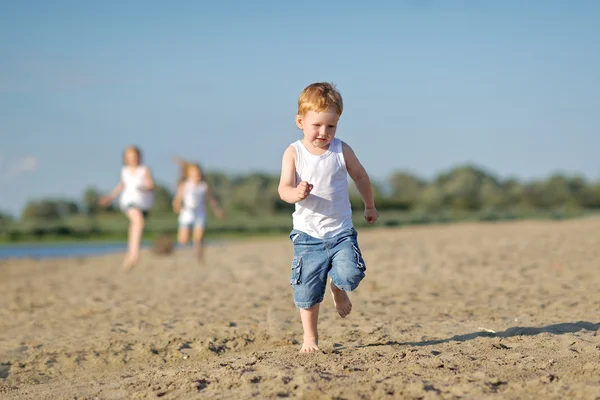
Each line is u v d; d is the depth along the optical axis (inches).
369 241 826.2
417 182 2618.1
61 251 1245.7
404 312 317.1
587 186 2625.5
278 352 228.7
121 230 1750.7
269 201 2335.1
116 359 247.9
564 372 182.4
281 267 562.6
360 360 203.6
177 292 438.3
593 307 299.1
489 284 394.6
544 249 551.5
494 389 169.5
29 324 335.0
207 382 188.4
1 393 211.3
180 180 650.8
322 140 218.2
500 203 2554.1
